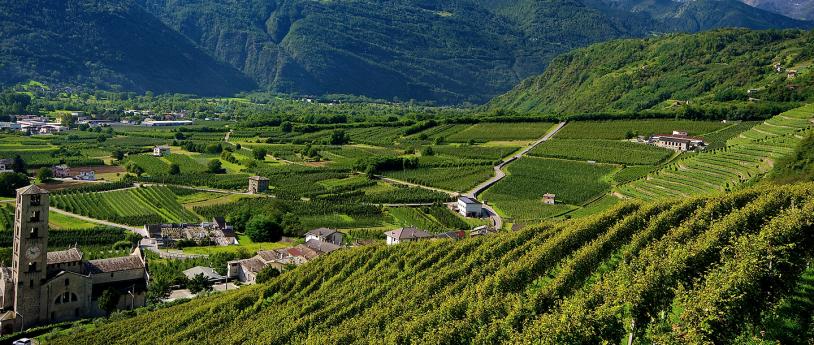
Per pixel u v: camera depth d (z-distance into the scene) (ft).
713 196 426.51
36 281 440.04
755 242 306.55
